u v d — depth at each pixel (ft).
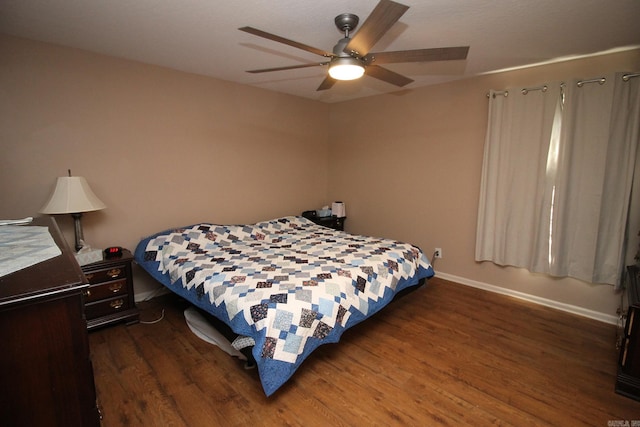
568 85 8.59
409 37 7.25
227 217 11.93
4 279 2.68
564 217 8.93
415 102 12.24
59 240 4.12
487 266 10.94
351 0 5.64
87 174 8.72
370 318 8.86
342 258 8.34
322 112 15.11
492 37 7.28
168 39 7.57
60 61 8.05
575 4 5.74
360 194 14.53
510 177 9.95
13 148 7.62
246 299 6.03
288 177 13.94
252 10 6.05
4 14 6.30
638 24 6.56
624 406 5.62
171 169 10.28
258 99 12.39
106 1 5.77
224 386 6.04
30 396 2.53
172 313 9.09
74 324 2.62
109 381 6.13
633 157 7.97
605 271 8.62
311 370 6.57
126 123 9.25
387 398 5.78
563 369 6.65
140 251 9.12
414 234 12.84
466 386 6.12
